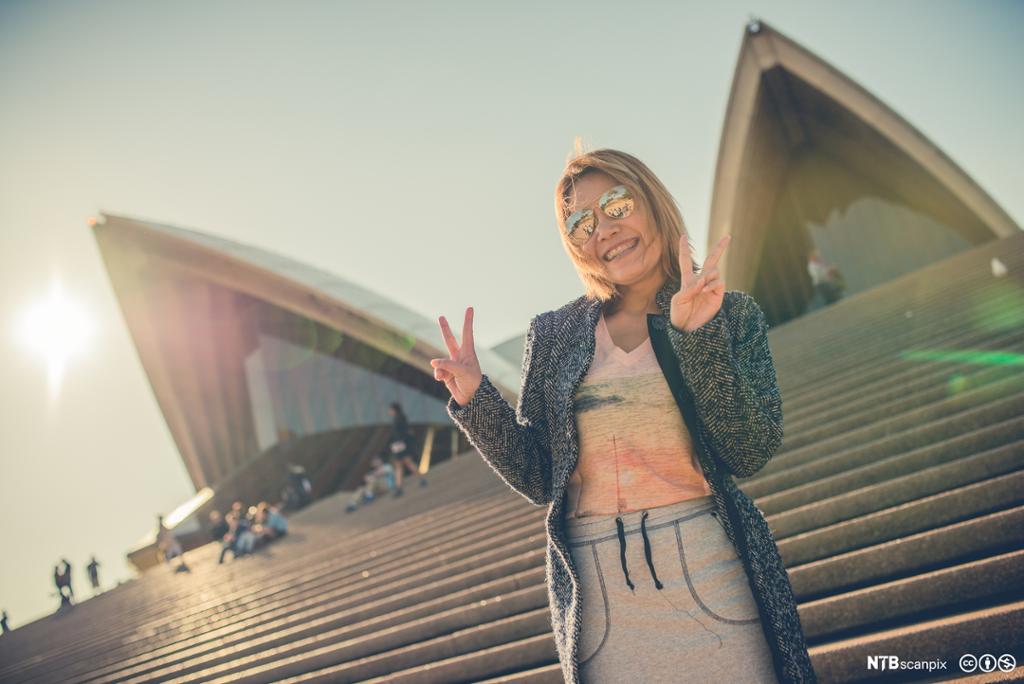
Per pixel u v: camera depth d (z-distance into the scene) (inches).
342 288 1069.1
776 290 1182.9
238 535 600.7
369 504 588.7
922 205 1119.0
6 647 563.8
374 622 240.7
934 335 339.0
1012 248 516.4
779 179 1178.0
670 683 59.9
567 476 65.8
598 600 63.3
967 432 197.5
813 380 351.6
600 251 71.4
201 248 1089.4
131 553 1042.7
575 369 68.5
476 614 205.6
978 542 134.9
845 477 192.5
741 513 64.2
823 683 119.6
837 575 145.5
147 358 1254.3
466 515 366.9
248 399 1226.0
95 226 1117.7
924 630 113.7
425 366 1037.8
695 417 64.4
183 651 334.6
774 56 1003.3
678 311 63.0
